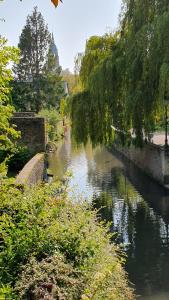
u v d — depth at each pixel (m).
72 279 6.43
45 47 50.78
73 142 23.12
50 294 6.04
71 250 7.28
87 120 22.64
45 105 51.84
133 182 24.17
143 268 12.66
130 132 22.22
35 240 7.26
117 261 8.64
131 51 19.95
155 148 23.09
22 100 49.69
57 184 9.40
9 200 8.32
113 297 7.01
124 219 17.44
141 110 20.06
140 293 11.28
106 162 31.59
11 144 9.26
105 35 23.84
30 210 8.11
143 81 19.84
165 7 18.98
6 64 8.20
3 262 6.80
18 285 6.23
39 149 22.88
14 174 17.73
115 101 21.55
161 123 23.77
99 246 7.61
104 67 21.33
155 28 18.50
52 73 51.81
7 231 7.72
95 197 21.00
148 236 15.31
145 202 19.84
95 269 7.01
